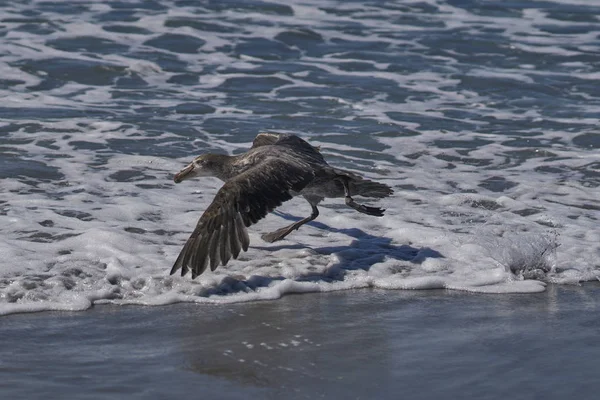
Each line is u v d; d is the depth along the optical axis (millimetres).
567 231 14172
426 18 28266
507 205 15281
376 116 20234
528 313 11422
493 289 12188
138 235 13352
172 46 24797
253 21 27188
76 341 10203
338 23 27422
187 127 19062
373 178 16531
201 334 10508
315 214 13289
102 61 23312
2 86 21328
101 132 18500
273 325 10820
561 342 10523
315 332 10664
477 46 25781
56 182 15602
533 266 12844
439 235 13703
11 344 10047
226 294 11641
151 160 16859
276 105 20797
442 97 21828
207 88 21938
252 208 11062
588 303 11812
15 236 13031
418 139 18812
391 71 23609
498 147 18453
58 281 11477
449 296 11953
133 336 10391
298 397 9039
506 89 22547
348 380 9438
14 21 25938
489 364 9891
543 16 28875
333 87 22203
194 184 15781
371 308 11461
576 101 21812
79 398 8875
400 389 9258
